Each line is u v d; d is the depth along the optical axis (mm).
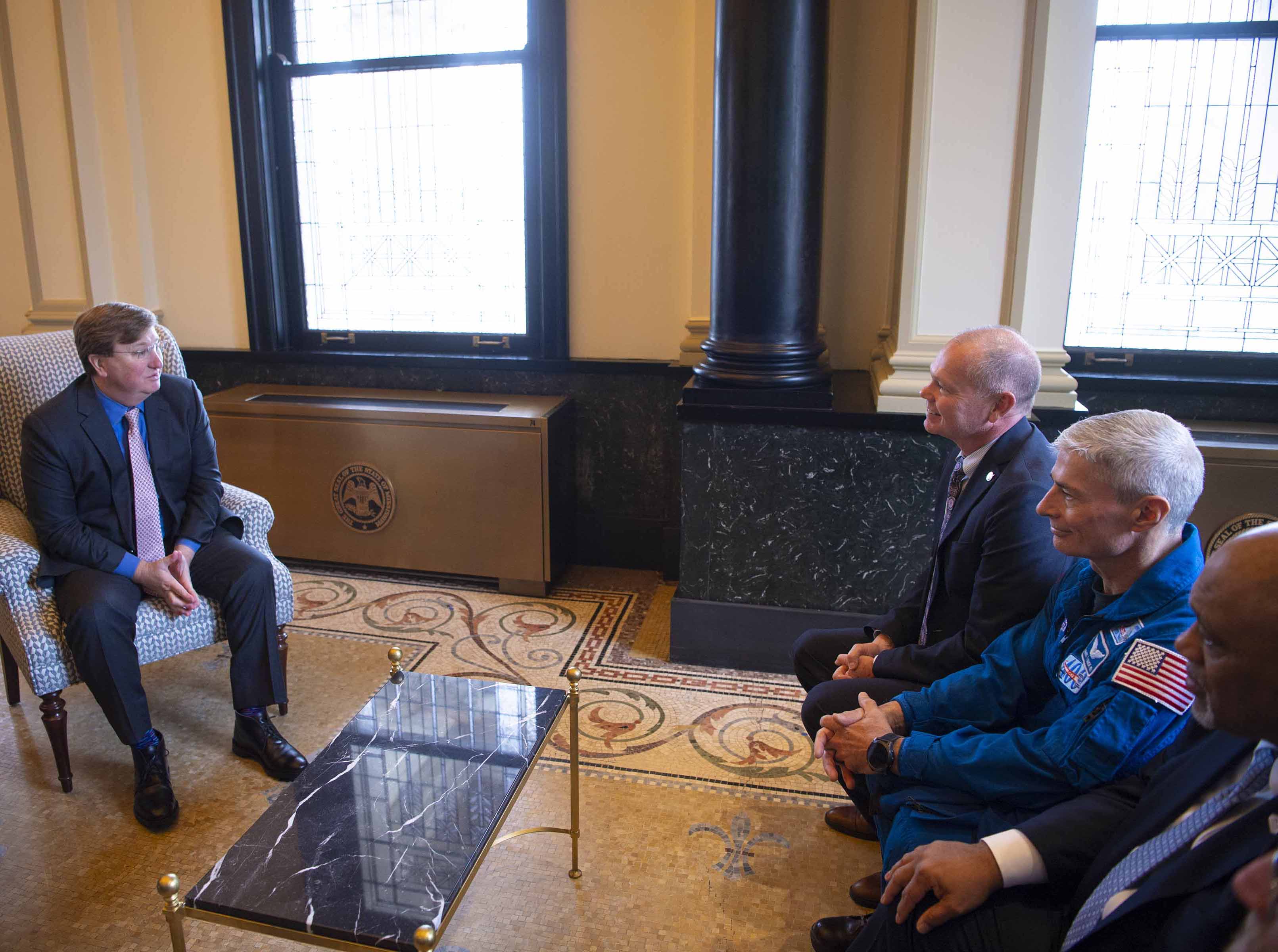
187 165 4219
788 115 2855
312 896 1509
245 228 4203
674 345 3939
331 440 3840
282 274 4340
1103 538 1457
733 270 3008
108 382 2498
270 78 4137
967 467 2014
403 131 4066
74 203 4195
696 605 3184
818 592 3113
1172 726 1421
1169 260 3430
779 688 3070
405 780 1837
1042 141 2791
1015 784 1532
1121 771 1452
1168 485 1404
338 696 2992
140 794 2359
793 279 2996
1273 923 750
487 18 3877
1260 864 790
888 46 3383
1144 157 3363
